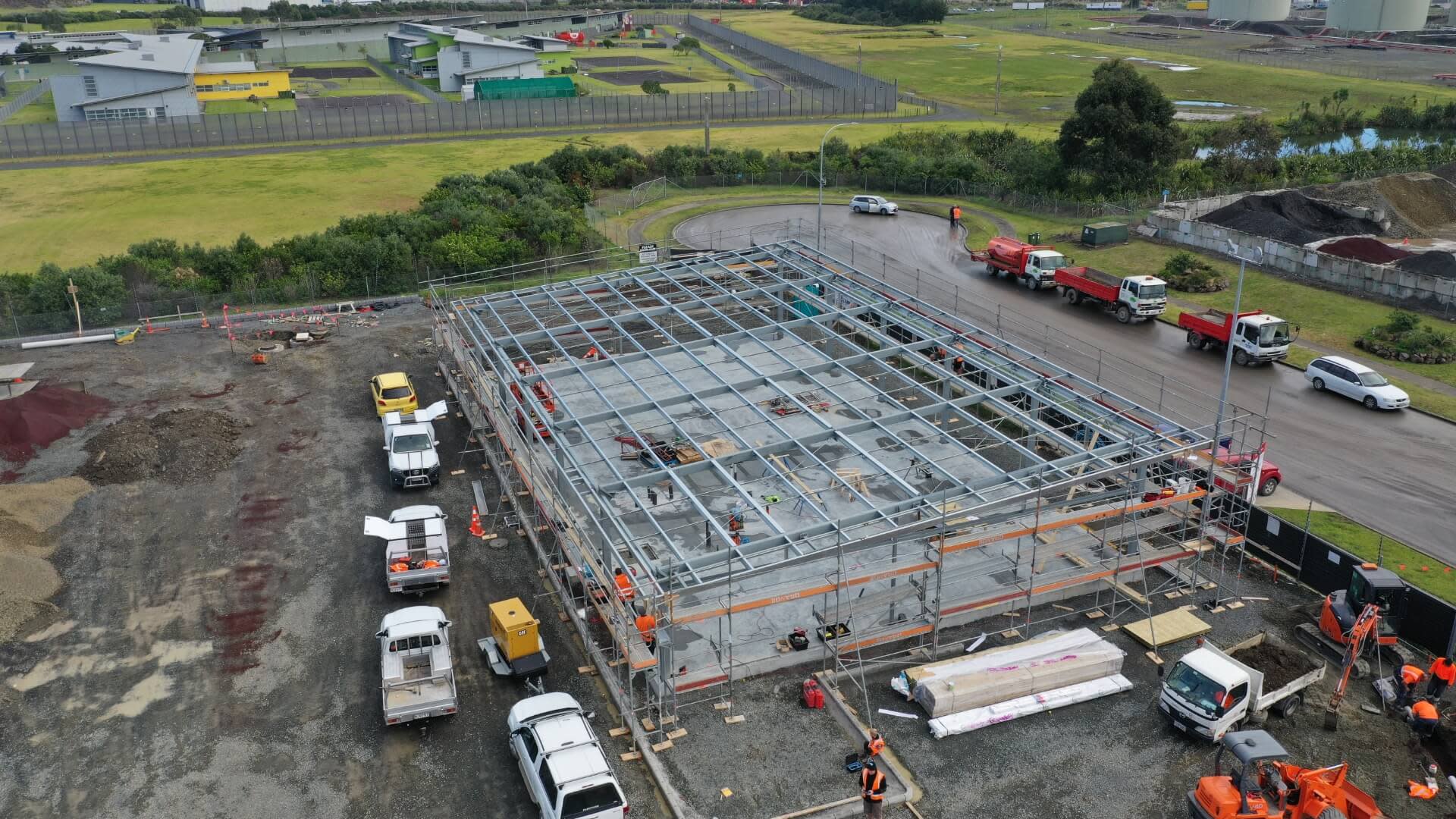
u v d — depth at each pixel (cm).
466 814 2319
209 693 2733
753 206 9006
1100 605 3098
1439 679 2598
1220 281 6406
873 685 2756
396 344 5497
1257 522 3334
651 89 14975
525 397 3697
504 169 9300
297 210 8644
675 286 5025
